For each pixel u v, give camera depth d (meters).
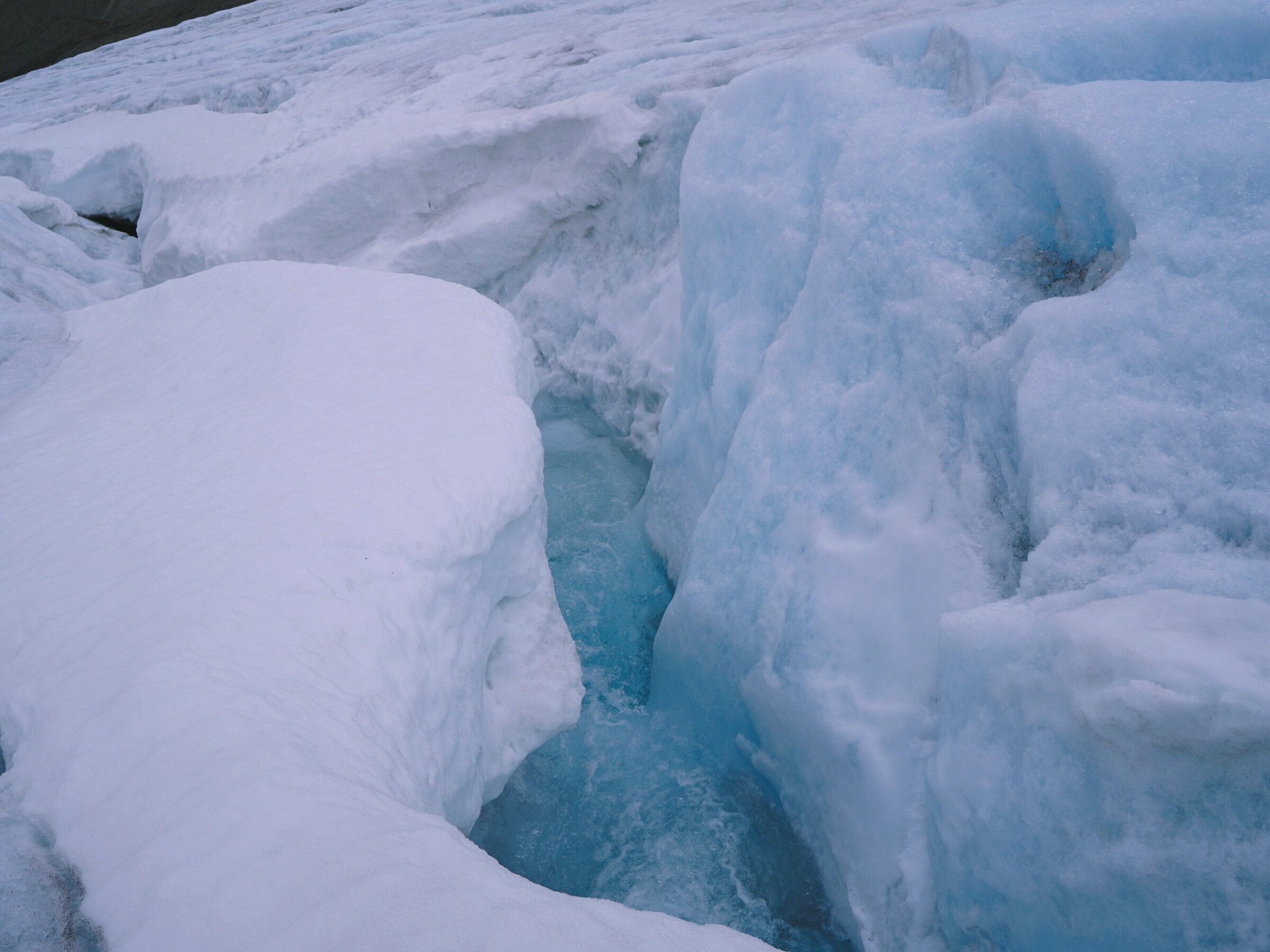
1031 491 3.66
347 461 4.39
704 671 5.14
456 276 9.88
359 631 3.47
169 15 31.94
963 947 3.45
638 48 10.35
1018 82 4.57
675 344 7.50
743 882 4.44
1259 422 3.11
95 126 15.55
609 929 2.31
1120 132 3.86
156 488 4.37
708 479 5.98
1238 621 2.71
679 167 7.88
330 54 15.91
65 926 2.25
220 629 3.23
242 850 2.33
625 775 5.18
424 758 3.40
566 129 8.73
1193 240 3.48
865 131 5.00
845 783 4.03
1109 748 2.87
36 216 12.74
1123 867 2.80
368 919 2.15
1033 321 3.80
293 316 6.53
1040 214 4.27
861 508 4.42
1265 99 3.70
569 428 8.95
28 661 3.26
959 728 3.46
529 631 4.90
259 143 12.65
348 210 10.27
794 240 5.41
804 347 5.07
